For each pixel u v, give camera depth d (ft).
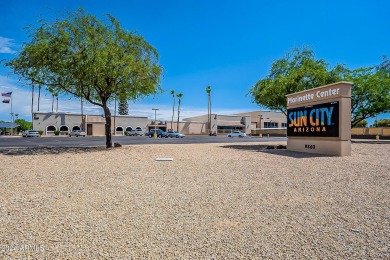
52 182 23.29
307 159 40.83
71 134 183.62
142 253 10.24
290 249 10.66
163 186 21.89
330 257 10.03
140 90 60.34
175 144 85.87
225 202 17.28
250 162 37.27
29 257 9.85
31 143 91.35
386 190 20.74
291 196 18.86
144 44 60.03
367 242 11.34
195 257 9.96
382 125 187.93
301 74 64.39
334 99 46.85
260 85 72.84
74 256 9.95
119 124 222.28
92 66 48.98
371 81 82.43
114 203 16.89
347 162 37.17
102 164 34.91
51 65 50.98
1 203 16.70
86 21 53.21
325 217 14.48
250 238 11.70
